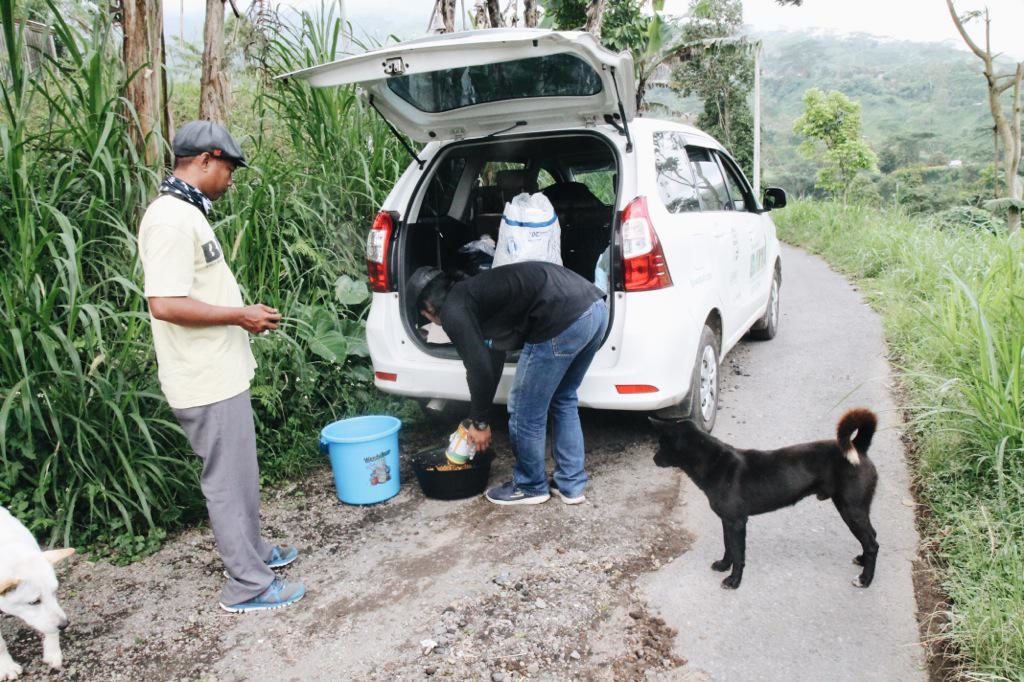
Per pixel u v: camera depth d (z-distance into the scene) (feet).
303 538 10.72
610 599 8.70
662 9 25.11
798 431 13.07
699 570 9.17
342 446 11.25
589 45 9.23
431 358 12.07
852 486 8.29
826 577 8.82
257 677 7.78
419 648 8.02
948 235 25.86
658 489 11.40
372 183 16.94
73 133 13.01
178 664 8.10
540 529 10.43
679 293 11.27
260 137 16.53
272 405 12.39
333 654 8.05
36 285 10.77
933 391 11.98
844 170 150.92
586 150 14.83
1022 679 6.48
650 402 10.80
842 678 7.18
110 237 12.37
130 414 10.31
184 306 7.91
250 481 9.00
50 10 13.71
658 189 11.57
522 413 10.43
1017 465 9.49
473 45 9.32
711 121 107.96
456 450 11.26
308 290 15.08
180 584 9.77
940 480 10.32
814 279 28.84
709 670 7.42
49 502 10.87
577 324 9.75
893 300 20.94
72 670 8.09
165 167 14.66
